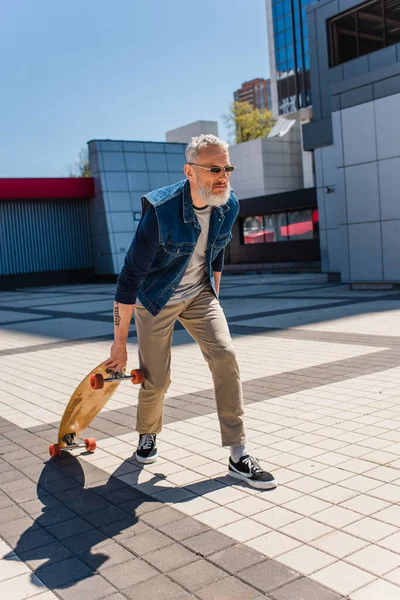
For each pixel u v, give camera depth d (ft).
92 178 96.53
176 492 11.18
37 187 92.89
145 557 8.89
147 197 10.63
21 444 14.90
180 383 20.38
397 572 8.10
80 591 8.11
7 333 37.86
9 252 93.91
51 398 19.80
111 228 94.58
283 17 156.76
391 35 57.11
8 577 8.59
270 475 11.17
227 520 9.90
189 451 13.38
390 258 46.91
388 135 45.70
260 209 100.17
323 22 63.41
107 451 13.83
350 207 49.29
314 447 13.07
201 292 11.73
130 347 29.07
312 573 8.18
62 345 31.48
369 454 12.46
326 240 63.05
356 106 47.65
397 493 10.54
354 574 8.10
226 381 11.41
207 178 10.22
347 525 9.48
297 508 10.18
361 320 32.17
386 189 46.42
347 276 50.42
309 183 147.13
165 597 7.83
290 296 49.24
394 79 44.57
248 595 7.75
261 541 9.13
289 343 26.78
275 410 16.15
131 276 10.88
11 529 10.12
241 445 11.51
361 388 17.93
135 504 10.78
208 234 11.27
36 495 11.51
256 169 148.36
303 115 157.48
